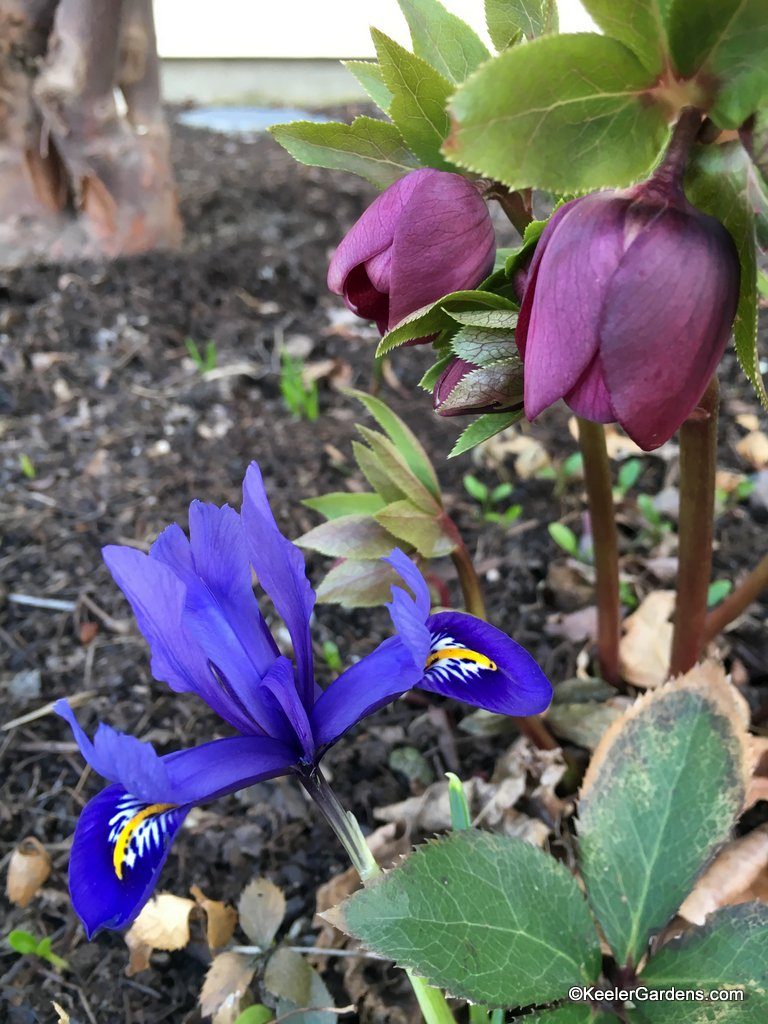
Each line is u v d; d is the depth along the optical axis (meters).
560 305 0.11
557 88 0.10
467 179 0.14
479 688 0.16
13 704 0.28
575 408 0.12
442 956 0.14
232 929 0.22
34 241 0.50
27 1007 0.21
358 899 0.14
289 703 0.14
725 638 0.29
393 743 0.27
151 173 0.50
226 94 0.89
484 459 0.39
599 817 0.17
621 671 0.27
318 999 0.20
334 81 0.88
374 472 0.21
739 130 0.11
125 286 0.49
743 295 0.12
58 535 0.35
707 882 0.20
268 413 0.42
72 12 0.44
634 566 0.32
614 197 0.11
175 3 0.86
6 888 0.24
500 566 0.33
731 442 0.38
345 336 0.47
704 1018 0.15
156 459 0.39
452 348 0.14
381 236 0.14
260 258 0.53
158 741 0.27
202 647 0.15
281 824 0.25
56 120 0.46
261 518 0.15
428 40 0.16
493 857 0.15
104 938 0.23
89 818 0.14
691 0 0.10
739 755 0.17
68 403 0.42
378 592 0.20
